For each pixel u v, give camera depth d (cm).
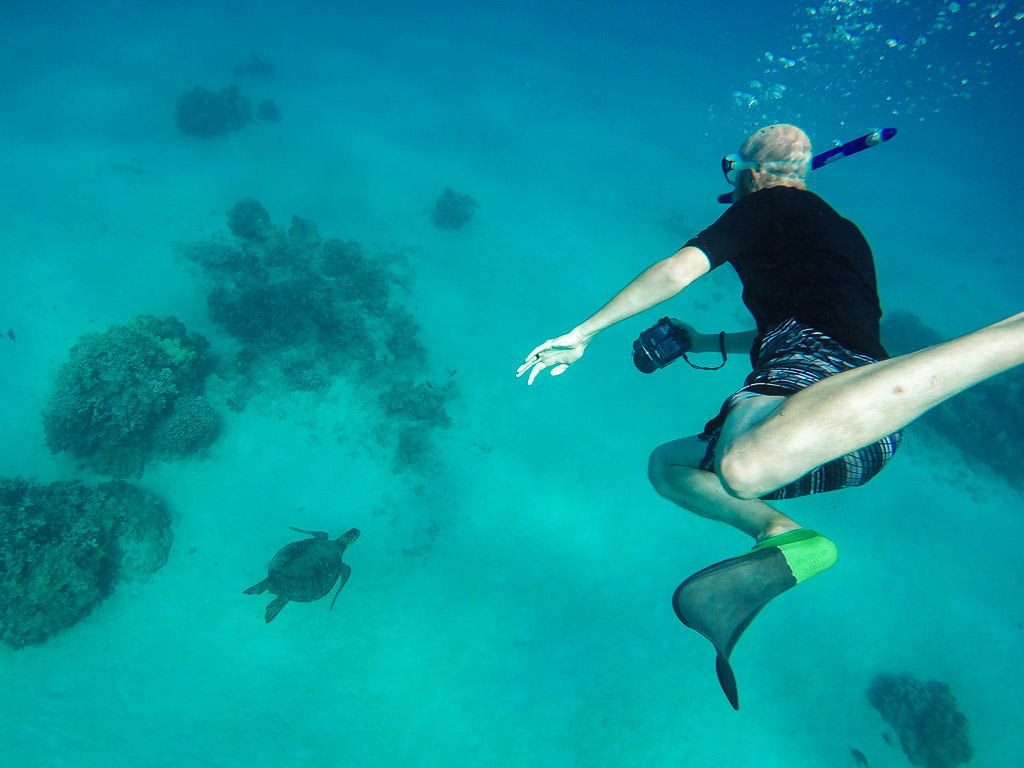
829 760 1297
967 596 1662
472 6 5412
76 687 1106
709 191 3269
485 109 3462
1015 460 2069
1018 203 4241
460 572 1413
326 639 1246
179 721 1102
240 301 1770
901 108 6166
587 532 1549
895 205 3800
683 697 1320
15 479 1223
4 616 1106
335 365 1717
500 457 1658
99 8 3344
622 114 3966
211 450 1485
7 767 1006
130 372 1405
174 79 2944
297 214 2330
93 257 1888
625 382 1962
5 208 1948
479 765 1152
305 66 3381
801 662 1444
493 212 2614
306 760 1098
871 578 1645
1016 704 1470
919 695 1386
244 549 1349
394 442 1606
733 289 2506
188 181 2325
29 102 2459
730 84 5397
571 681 1295
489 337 2016
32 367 1544
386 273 2111
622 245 2634
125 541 1264
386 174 2677
